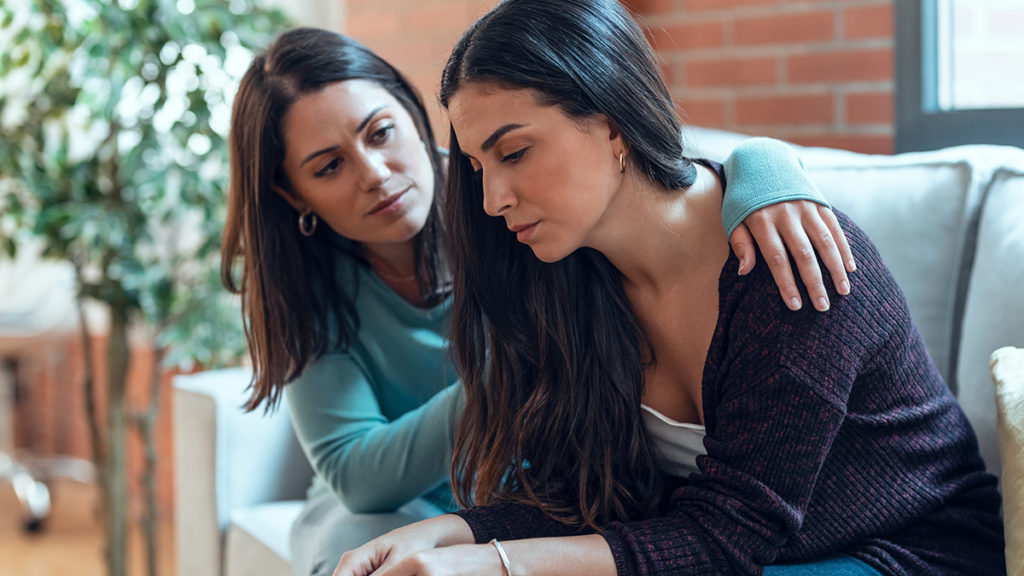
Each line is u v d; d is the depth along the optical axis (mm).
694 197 1148
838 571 1090
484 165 1072
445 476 1416
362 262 1557
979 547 1152
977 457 1214
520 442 1238
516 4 1059
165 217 2488
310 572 1425
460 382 1351
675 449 1237
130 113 2514
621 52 1059
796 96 2271
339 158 1424
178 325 2467
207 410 1952
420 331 1542
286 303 1489
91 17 2355
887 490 1116
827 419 1044
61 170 2482
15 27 2863
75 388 3930
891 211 1498
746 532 1062
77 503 3789
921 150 2062
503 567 1066
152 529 2629
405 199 1444
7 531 3494
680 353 1196
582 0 1061
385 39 3100
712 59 2428
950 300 1452
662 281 1177
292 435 2033
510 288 1238
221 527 1949
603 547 1078
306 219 1506
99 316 3756
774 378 1054
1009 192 1401
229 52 2465
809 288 1043
